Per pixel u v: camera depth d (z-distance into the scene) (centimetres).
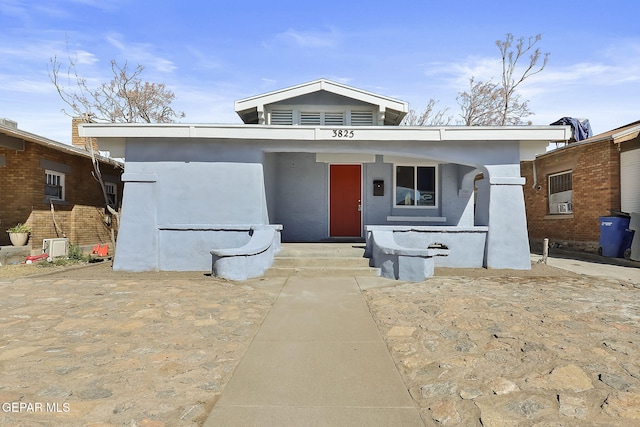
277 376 372
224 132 939
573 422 291
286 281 806
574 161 1435
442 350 434
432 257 860
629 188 1243
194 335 481
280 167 1262
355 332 496
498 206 970
